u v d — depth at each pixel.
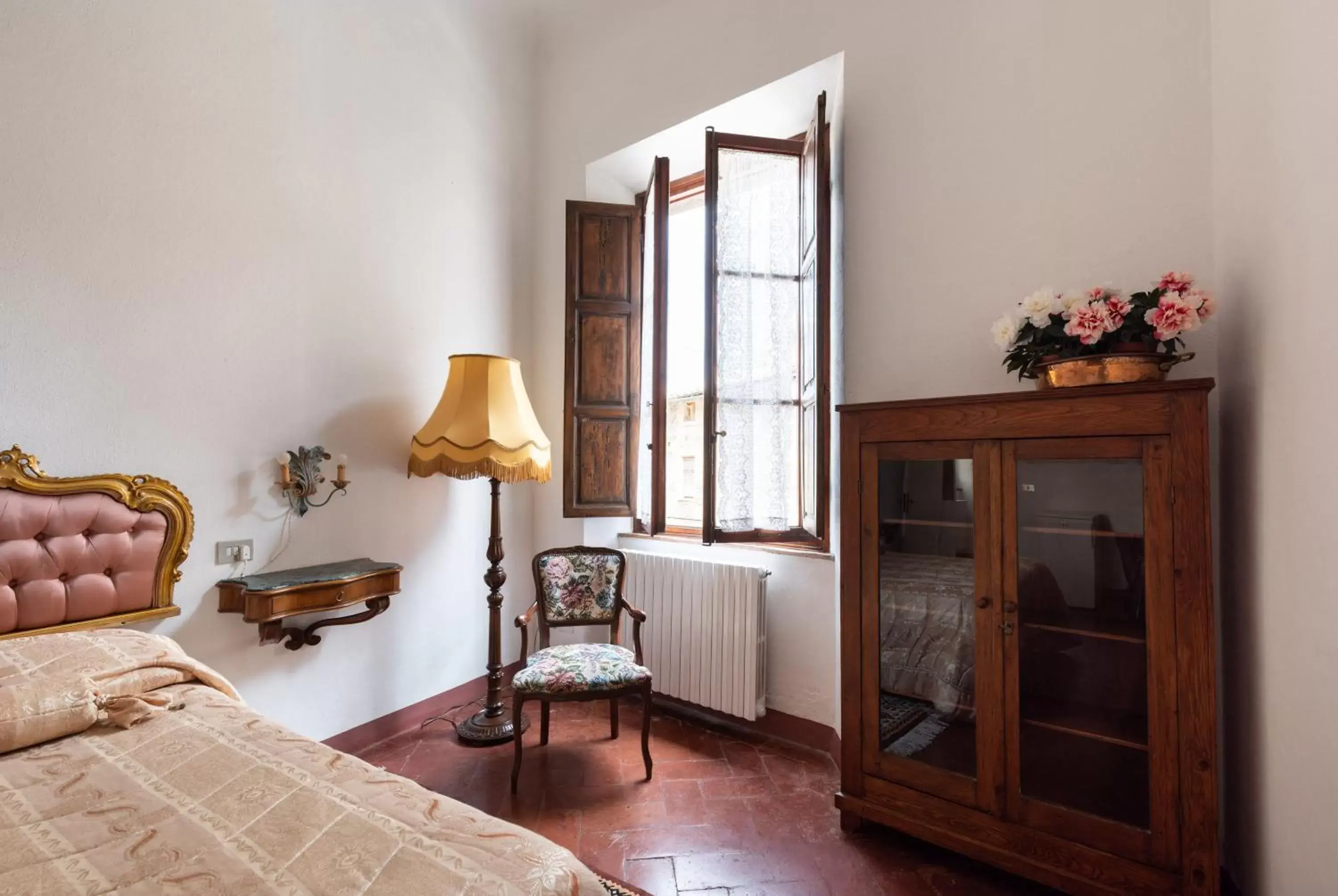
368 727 2.64
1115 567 1.58
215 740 1.31
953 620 1.83
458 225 3.11
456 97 3.11
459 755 2.54
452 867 0.88
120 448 1.93
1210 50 1.78
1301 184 1.26
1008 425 1.72
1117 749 1.57
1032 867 1.65
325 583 2.21
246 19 2.26
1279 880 1.36
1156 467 1.50
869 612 1.97
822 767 2.48
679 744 2.68
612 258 3.20
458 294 3.10
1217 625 1.74
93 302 1.87
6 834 0.96
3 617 1.66
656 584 3.06
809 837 1.99
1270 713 1.41
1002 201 2.11
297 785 1.12
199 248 2.12
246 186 2.25
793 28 2.63
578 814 2.12
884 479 1.96
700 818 2.10
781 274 2.82
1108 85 1.93
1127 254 1.88
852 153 2.46
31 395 1.76
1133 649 1.55
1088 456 1.59
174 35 2.06
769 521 2.77
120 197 1.93
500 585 2.81
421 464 2.56
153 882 0.84
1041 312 1.73
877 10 2.40
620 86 3.24
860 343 2.44
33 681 1.33
